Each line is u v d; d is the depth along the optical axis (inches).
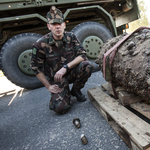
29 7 98.0
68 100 62.9
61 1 103.8
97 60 68.0
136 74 39.1
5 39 123.7
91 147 39.8
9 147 48.0
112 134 43.2
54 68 64.9
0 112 82.7
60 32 55.0
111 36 122.1
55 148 42.8
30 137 51.3
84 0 108.3
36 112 71.9
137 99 47.9
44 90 107.3
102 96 59.5
